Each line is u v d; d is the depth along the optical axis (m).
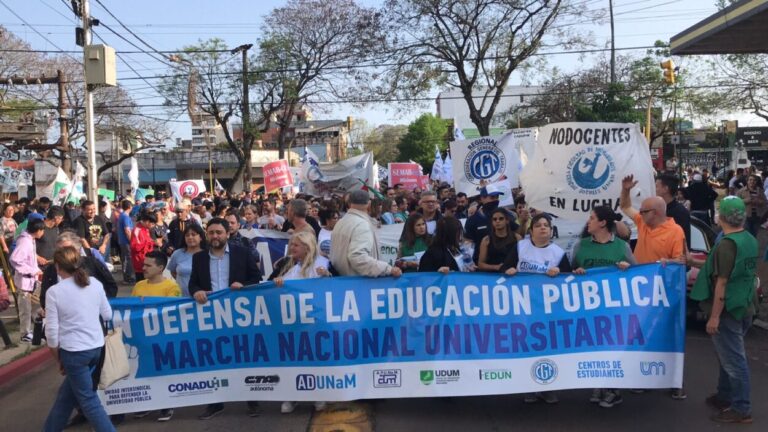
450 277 5.89
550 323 5.86
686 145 58.09
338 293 5.90
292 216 6.94
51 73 36.66
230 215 9.26
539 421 5.71
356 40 32.16
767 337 8.79
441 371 5.83
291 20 33.31
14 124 20.25
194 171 66.00
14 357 8.60
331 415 5.95
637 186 8.48
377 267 5.81
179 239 13.70
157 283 6.36
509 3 27.17
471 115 28.83
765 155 62.91
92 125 16.41
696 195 17.48
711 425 5.59
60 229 13.08
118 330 5.57
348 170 20.38
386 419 5.82
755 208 16.89
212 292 5.95
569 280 5.88
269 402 6.41
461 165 13.20
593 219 6.17
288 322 5.90
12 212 13.83
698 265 6.23
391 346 5.87
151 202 17.81
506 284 5.89
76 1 16.34
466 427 5.60
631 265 5.91
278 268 6.77
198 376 5.92
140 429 5.78
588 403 6.17
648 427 5.55
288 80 33.66
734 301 5.55
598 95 36.97
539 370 5.81
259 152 66.44
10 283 9.79
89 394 5.16
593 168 8.55
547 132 8.70
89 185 16.45
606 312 5.86
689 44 13.94
